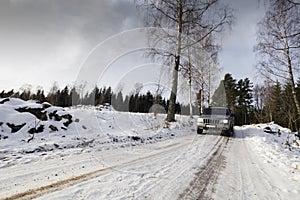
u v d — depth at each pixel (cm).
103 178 285
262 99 2709
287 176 356
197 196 248
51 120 784
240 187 288
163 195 243
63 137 648
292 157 538
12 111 711
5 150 437
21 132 638
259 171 379
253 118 3431
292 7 495
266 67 1338
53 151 458
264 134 1127
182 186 276
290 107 1474
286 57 1232
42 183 257
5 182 256
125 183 270
